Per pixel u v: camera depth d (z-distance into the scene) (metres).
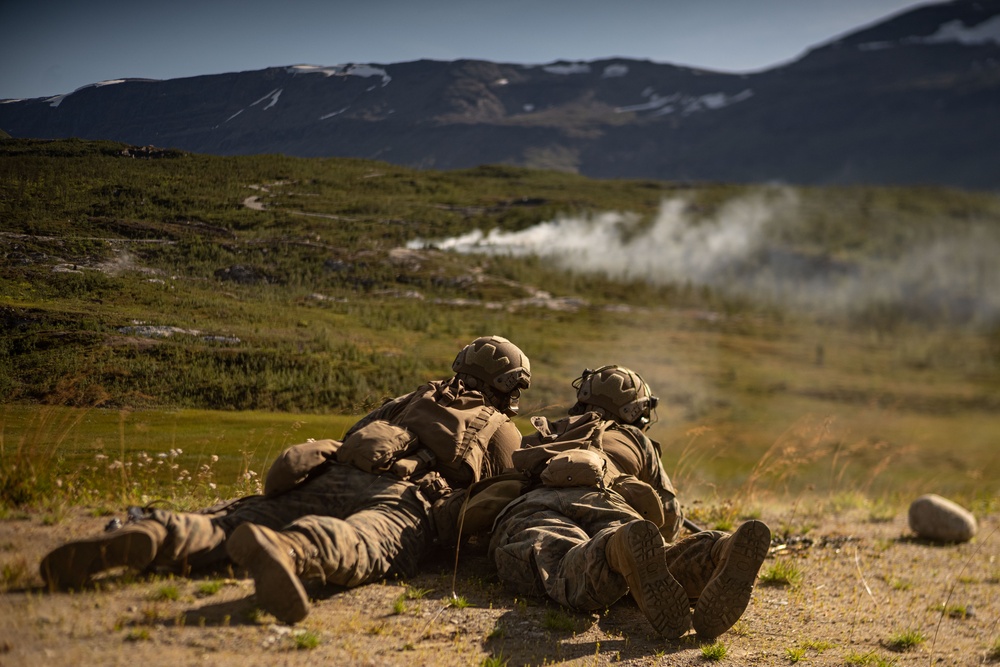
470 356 5.11
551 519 4.16
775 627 4.38
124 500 4.78
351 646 3.19
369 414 4.91
